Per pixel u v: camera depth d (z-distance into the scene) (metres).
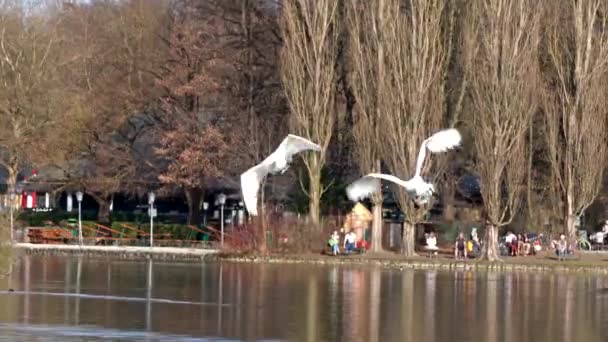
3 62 94.94
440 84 87.06
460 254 85.31
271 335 50.88
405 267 81.19
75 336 49.97
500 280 73.62
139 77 101.50
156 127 101.81
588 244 92.69
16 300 59.53
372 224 87.88
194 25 100.81
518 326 54.06
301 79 88.94
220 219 98.81
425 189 33.06
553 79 91.06
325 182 90.19
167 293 63.53
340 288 67.25
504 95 84.88
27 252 85.69
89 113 98.81
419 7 86.50
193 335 50.59
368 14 87.88
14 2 99.69
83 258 83.69
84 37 106.50
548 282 72.88
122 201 115.56
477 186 95.94
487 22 86.25
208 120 100.38
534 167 92.62
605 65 90.00
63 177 103.94
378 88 86.56
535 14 86.62
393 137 85.56
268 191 92.62
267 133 96.62
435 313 57.50
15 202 88.50
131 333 50.91
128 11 105.31
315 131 88.44
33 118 94.31
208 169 96.38
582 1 89.69
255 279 71.50
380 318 55.69
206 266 79.75
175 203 114.81
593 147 88.31
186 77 99.38
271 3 99.50
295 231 85.25
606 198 95.12
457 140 33.38
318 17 89.12
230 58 99.38
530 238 89.88
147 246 90.38
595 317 56.97
